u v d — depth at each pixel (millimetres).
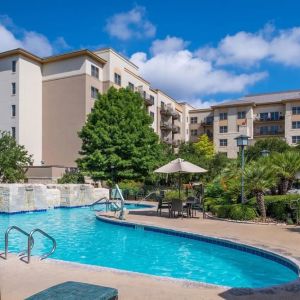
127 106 34938
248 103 65875
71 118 43406
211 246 11875
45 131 45000
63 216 20906
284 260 8969
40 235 14617
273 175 15906
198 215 18375
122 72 49000
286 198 15453
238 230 13203
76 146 42875
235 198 17812
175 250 11742
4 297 6086
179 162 18125
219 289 6434
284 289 6398
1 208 21141
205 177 34438
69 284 4145
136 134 33188
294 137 62438
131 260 10562
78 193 25750
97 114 34594
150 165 32750
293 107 62812
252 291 6312
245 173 16156
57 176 37031
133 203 27234
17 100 42438
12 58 43031
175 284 6762
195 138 76750
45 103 45188
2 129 43188
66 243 13008
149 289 6438
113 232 15258
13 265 8234
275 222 15070
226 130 67812
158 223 15367
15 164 34062
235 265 9883
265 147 51938
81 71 42969
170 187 33938
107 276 7332
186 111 76062
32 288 6566
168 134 68750
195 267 9727
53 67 44906
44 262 8516
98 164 32250
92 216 20844
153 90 61469
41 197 23031
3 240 13578
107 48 45938
